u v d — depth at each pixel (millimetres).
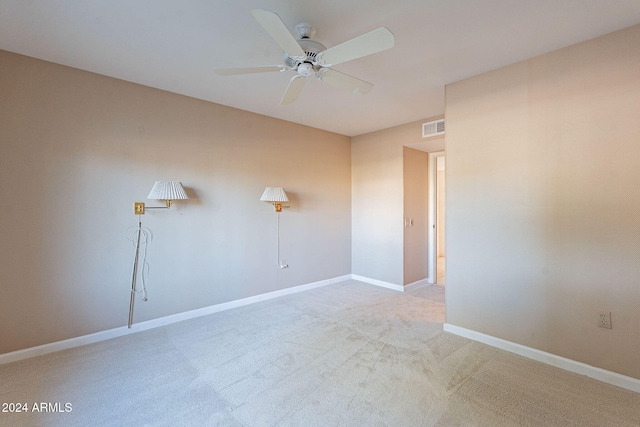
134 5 1813
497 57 2465
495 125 2666
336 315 3430
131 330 2953
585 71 2221
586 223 2221
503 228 2625
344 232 5086
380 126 4527
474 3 1806
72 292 2650
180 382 2117
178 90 3143
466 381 2127
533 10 1872
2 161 2352
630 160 2055
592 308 2195
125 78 2855
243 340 2783
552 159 2369
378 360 2418
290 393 1991
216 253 3537
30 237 2465
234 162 3688
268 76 2809
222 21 1981
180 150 3250
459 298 2912
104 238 2805
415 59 2492
